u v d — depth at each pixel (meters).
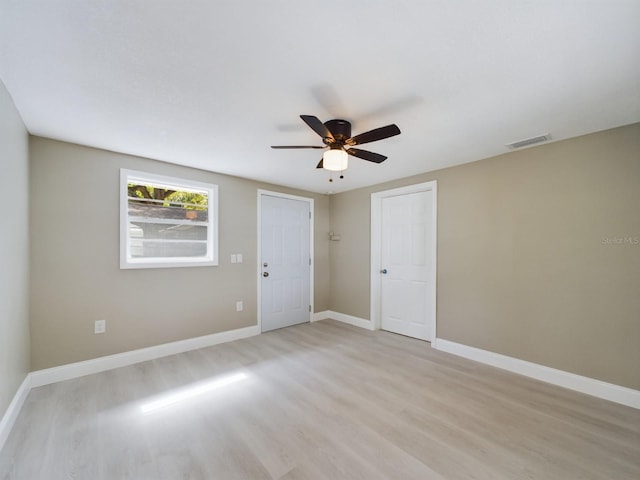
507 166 2.88
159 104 1.95
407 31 1.30
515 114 2.08
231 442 1.78
